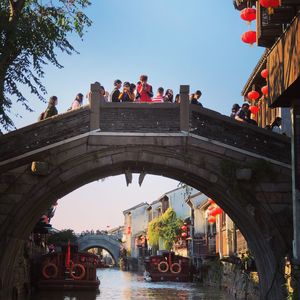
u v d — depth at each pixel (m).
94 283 32.75
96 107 15.73
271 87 14.16
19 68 12.75
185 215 57.69
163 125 15.84
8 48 12.21
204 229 45.22
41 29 12.86
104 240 98.56
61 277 32.50
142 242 77.81
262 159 15.88
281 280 15.59
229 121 15.99
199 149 15.88
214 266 34.69
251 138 16.02
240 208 15.98
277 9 13.07
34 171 15.18
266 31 14.48
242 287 24.27
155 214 71.19
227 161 15.90
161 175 17.75
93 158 15.64
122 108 15.83
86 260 33.09
